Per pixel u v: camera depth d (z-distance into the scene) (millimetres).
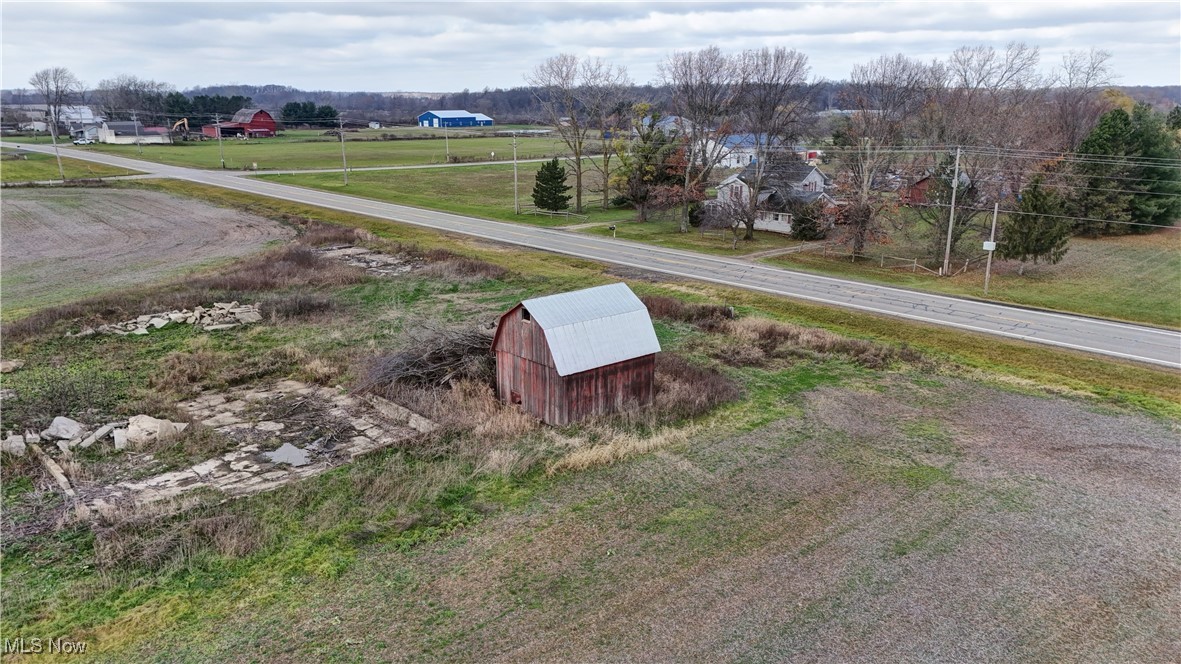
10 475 17797
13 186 73688
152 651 11875
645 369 22266
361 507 16406
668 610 12938
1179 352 27781
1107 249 49469
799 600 13258
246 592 13438
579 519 16047
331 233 49719
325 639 12172
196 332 29875
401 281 38750
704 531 15602
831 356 27375
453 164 99562
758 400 23281
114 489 17172
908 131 50781
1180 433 20875
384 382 23453
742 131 55875
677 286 37531
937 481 18000
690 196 54781
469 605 13070
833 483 17844
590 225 57906
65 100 181125
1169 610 13195
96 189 73250
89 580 13727
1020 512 16562
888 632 12445
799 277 40219
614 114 68125
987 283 37156
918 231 54438
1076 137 66438
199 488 17203
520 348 21750
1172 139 56438
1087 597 13539
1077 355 27109
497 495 17125
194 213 61000
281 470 18250
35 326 29266
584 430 20656
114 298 33375
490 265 41031
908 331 30000
